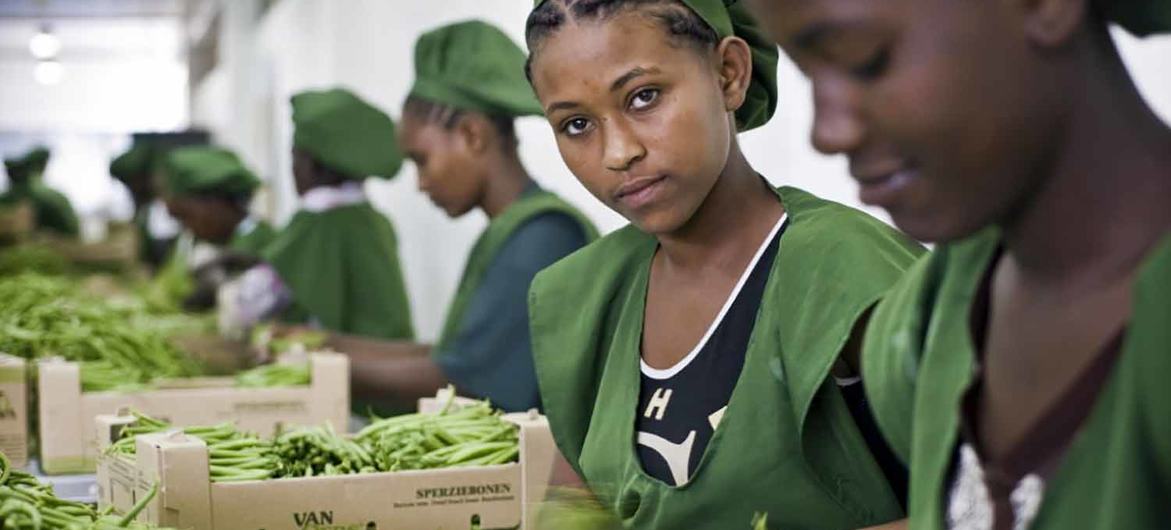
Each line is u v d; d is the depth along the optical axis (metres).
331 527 1.91
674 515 1.51
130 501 1.95
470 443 2.08
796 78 2.69
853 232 1.40
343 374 2.71
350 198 4.43
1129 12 0.84
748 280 1.52
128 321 4.39
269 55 10.88
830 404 1.39
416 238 6.39
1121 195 0.81
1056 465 0.83
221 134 13.49
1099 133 0.80
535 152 4.21
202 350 3.76
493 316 2.89
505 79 2.96
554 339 1.72
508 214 2.93
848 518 1.43
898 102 0.77
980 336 0.91
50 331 3.34
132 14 14.41
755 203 1.55
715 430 1.49
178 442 1.85
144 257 8.45
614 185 1.46
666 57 1.42
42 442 2.53
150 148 8.44
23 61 19.83
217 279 5.78
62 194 9.55
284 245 4.38
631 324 1.63
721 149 1.47
